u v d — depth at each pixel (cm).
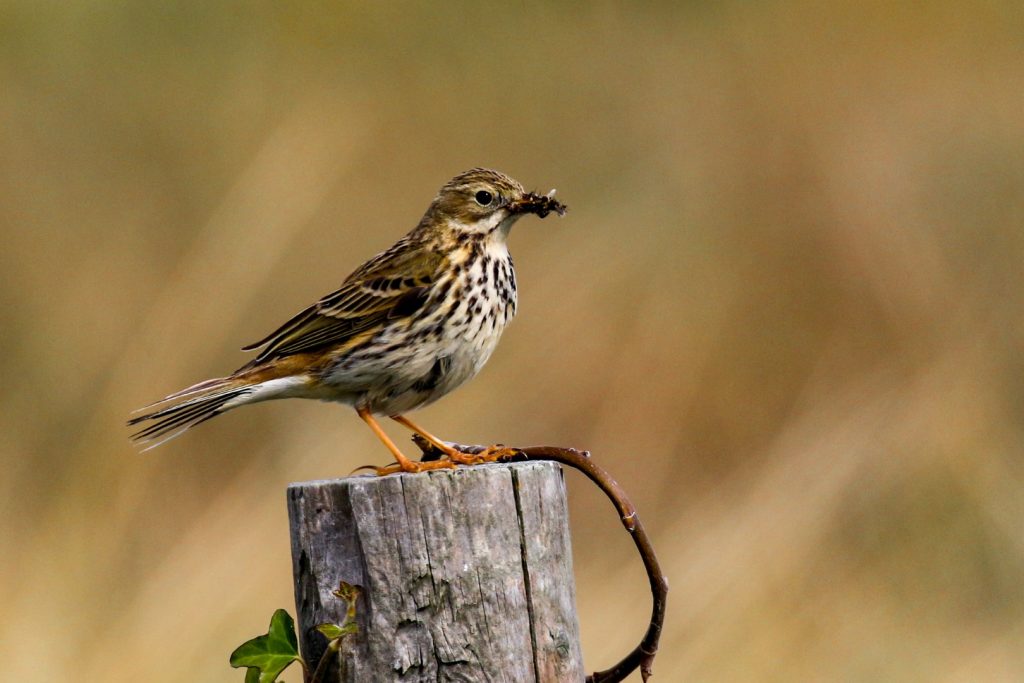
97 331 1536
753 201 1662
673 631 1152
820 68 1859
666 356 1452
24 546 1250
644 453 1383
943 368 1429
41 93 1825
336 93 1884
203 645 1094
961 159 1762
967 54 1895
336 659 613
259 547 1179
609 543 1358
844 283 1550
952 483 1341
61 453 1405
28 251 1636
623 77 1923
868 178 1662
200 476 1380
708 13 1966
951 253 1645
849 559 1310
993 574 1297
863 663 1205
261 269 1342
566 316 1454
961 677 1191
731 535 1220
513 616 618
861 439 1334
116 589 1178
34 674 1077
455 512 616
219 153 1816
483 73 1938
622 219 1658
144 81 1847
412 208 1797
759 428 1438
